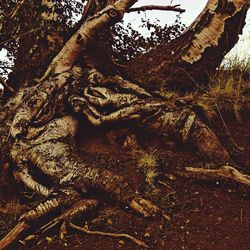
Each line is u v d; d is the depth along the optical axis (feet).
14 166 11.33
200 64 13.46
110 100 12.23
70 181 10.34
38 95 12.17
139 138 12.00
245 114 12.66
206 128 11.38
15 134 11.56
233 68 14.34
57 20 15.44
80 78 13.05
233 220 9.04
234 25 13.67
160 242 8.84
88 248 8.89
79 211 9.54
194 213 9.42
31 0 15.58
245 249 8.31
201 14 13.88
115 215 9.61
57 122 11.87
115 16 12.93
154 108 11.75
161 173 10.59
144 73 13.71
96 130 12.54
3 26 15.78
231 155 11.19
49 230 9.48
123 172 10.77
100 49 13.43
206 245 8.57
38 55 15.10
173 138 11.60
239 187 9.86
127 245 8.86
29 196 10.90
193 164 10.84
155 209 9.45
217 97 12.78
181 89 13.44
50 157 10.89
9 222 10.06
